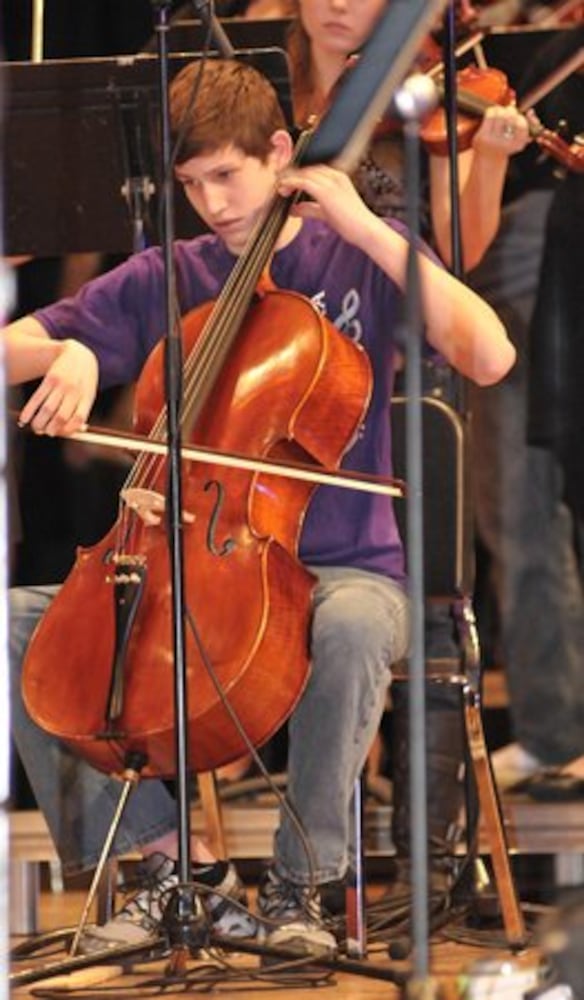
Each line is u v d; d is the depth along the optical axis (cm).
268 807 907
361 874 678
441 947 727
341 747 655
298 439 657
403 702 827
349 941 678
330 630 653
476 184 870
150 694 624
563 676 1008
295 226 726
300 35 788
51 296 1013
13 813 841
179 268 734
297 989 638
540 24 856
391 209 846
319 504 702
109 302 735
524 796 923
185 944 605
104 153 762
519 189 959
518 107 858
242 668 619
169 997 627
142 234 764
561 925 445
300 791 661
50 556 1052
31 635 675
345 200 660
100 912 693
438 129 845
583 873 882
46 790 682
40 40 834
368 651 652
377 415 712
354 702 653
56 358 687
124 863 866
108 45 1095
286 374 664
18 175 768
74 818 682
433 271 687
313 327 671
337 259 722
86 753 641
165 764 637
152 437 650
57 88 748
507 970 466
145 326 736
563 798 915
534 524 998
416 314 451
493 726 1048
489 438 988
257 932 688
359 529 703
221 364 662
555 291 943
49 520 1052
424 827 458
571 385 950
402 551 714
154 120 743
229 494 646
